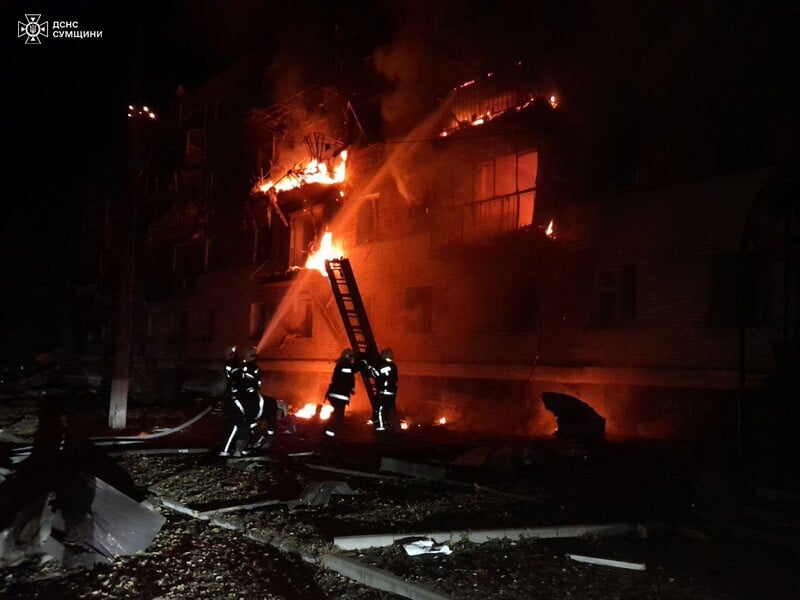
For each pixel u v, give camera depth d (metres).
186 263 30.66
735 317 12.23
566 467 9.91
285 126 23.94
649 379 13.21
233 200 27.06
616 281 14.23
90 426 14.07
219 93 28.41
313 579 5.55
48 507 6.06
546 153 15.30
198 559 5.91
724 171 12.55
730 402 12.04
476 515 7.16
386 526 6.67
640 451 11.31
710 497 7.22
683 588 5.29
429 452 11.37
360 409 19.88
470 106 17.42
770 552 6.34
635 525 6.83
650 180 13.69
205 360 28.05
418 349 18.45
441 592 4.98
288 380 23.53
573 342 14.77
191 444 11.73
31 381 31.41
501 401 16.09
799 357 8.82
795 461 7.65
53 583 5.32
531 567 5.65
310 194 22.09
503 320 16.59
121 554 6.00
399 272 19.17
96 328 36.81
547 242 14.47
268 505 7.58
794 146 11.67
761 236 9.25
